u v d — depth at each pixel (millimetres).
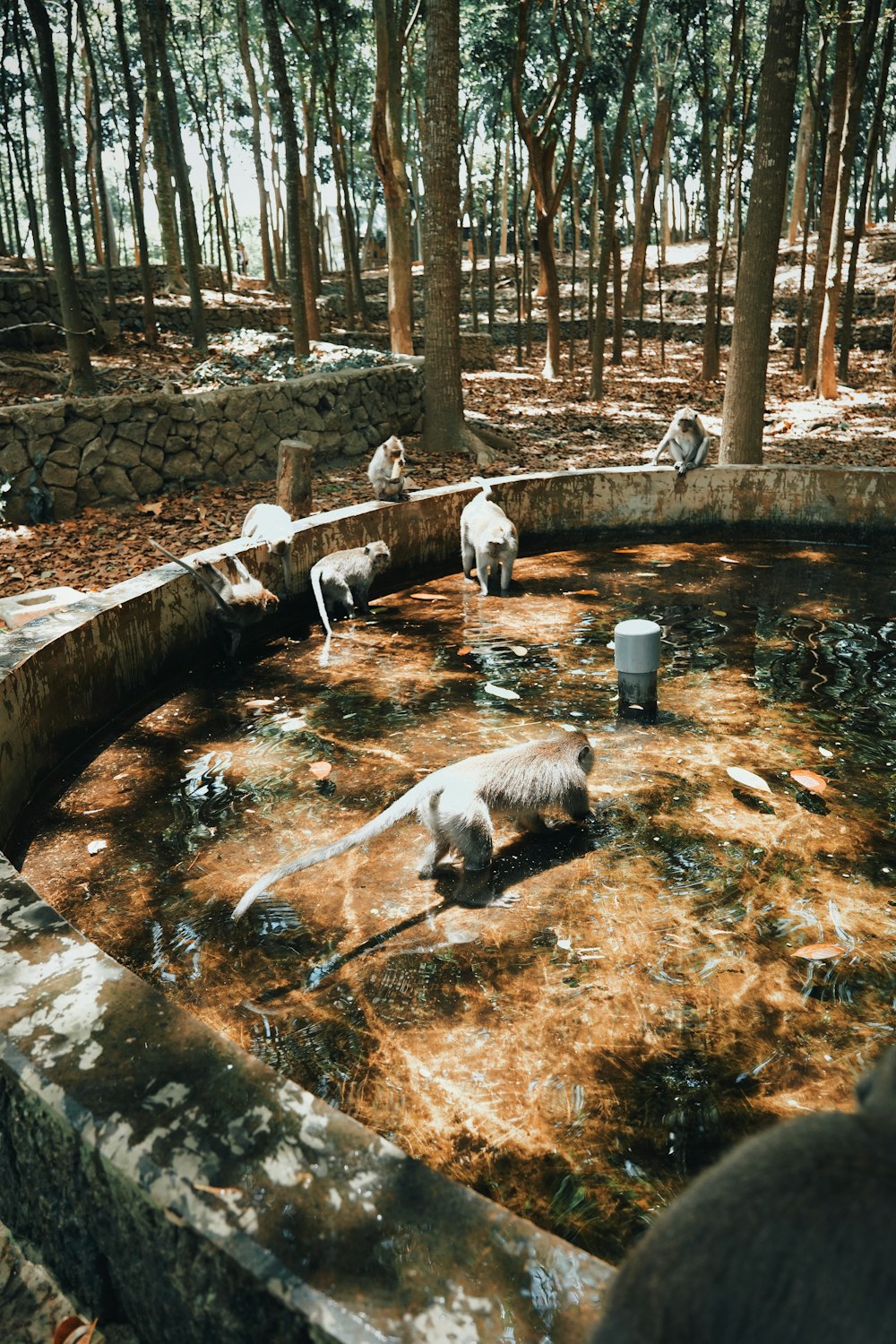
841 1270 935
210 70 34094
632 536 10867
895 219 43594
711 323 20578
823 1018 3580
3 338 16422
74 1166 2125
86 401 11062
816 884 4395
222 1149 1984
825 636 7648
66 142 21781
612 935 4070
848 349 19828
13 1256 2498
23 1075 2215
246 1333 1804
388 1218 1820
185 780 5559
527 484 10266
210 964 3979
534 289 34906
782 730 5984
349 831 4969
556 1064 3391
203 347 17266
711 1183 1090
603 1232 2758
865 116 34062
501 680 6883
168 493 11656
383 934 4133
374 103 18125
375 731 6113
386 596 9047
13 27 20516
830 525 10578
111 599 6496
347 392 13891
